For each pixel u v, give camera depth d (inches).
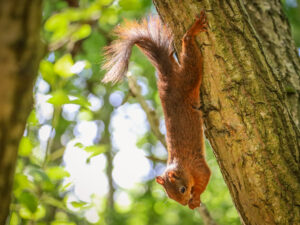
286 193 218.7
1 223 125.7
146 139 860.6
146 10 542.0
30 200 202.7
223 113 225.5
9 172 118.1
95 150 254.1
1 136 110.6
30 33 107.4
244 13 231.5
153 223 734.5
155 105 728.3
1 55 103.3
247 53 225.3
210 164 501.0
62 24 267.9
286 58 322.7
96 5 275.4
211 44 226.8
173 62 323.3
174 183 335.6
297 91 309.0
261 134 220.4
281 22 339.6
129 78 396.2
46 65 226.7
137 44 327.0
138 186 807.7
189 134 325.1
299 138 229.5
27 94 111.0
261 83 224.7
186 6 230.4
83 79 693.3
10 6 104.0
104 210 668.1
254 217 225.0
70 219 464.1
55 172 236.5
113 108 766.5
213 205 606.5
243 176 223.5
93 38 536.7
